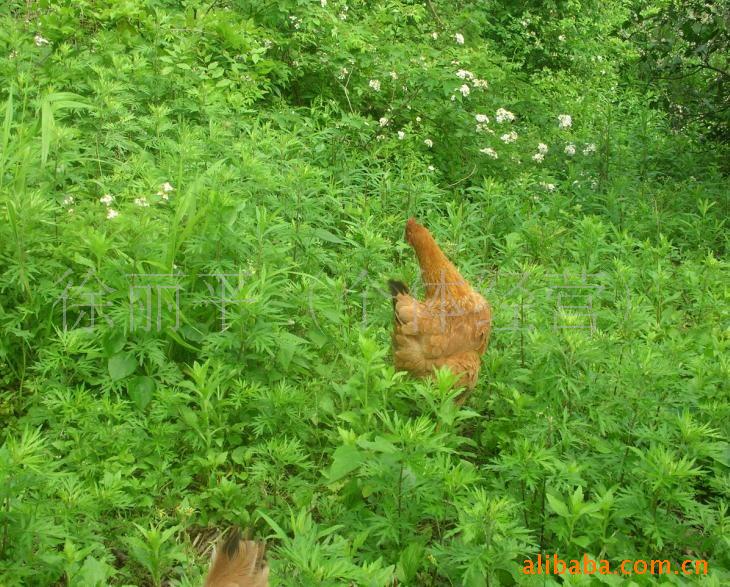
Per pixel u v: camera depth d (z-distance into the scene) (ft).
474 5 39.65
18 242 15.28
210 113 23.71
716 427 14.30
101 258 15.61
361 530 12.09
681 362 16.51
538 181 29.19
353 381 14.34
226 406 14.75
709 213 28.60
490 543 10.68
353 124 26.58
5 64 22.04
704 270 22.52
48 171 18.29
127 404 14.58
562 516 11.93
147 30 26.37
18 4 26.91
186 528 12.66
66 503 11.17
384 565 11.68
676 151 33.71
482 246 24.20
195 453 13.87
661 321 20.01
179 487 13.09
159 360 14.82
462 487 12.28
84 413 13.55
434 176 26.94
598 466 13.39
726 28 31.24
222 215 16.75
